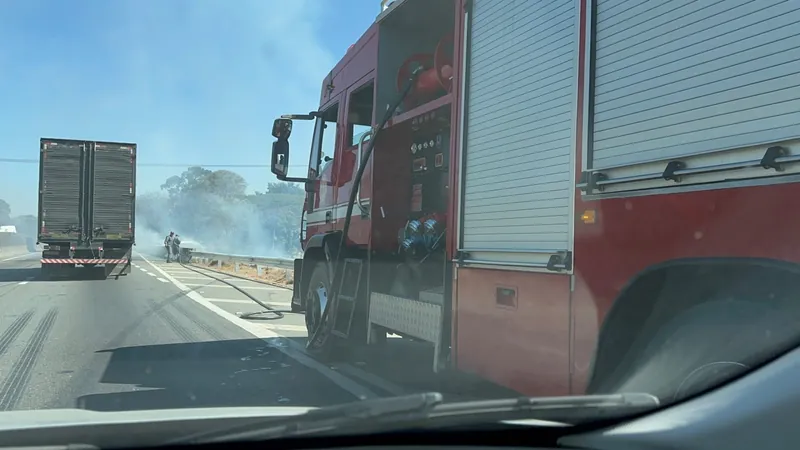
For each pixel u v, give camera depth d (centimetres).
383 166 662
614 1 343
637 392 316
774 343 274
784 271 254
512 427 286
